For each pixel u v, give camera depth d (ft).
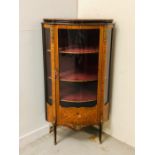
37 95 7.82
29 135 7.86
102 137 8.29
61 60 7.02
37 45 7.42
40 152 7.40
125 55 7.31
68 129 8.72
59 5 7.71
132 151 7.54
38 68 7.63
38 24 7.28
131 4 6.82
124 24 7.11
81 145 7.80
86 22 6.56
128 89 7.48
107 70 7.41
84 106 7.25
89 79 7.18
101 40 6.82
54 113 7.39
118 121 8.02
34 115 7.89
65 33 6.80
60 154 7.32
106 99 7.69
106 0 7.39
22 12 6.80
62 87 7.27
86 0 7.98
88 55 7.13
